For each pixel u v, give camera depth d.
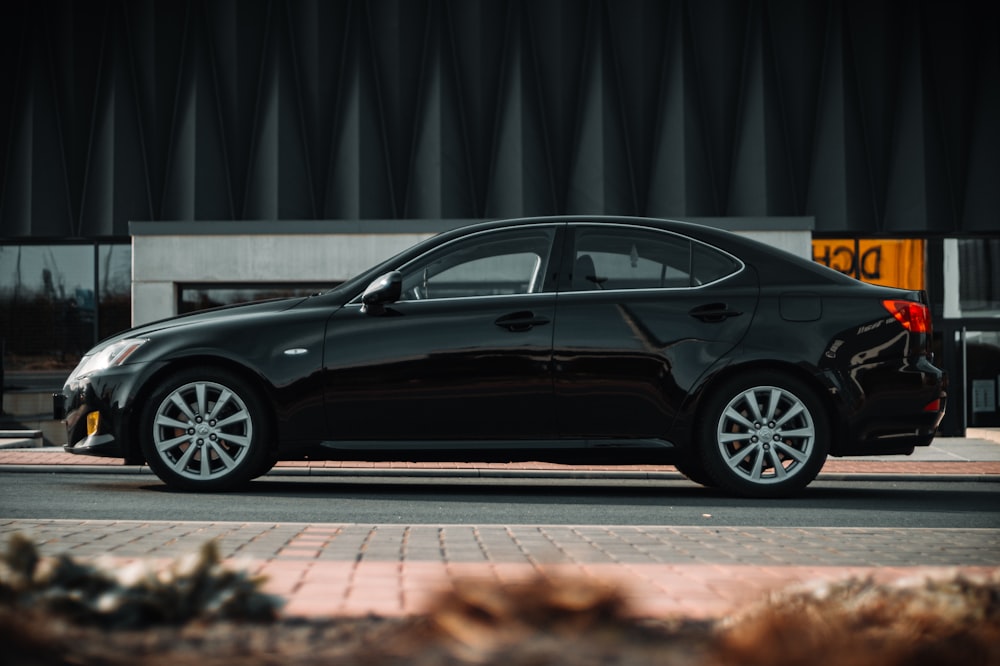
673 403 7.03
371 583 3.26
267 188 18.25
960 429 19.02
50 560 2.49
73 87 18.44
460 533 4.89
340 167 18.41
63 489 7.43
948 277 19.12
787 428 7.16
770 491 7.12
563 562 3.96
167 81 18.42
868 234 18.98
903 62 18.97
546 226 7.31
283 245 16.58
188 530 4.85
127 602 2.34
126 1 18.47
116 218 18.25
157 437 7.12
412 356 7.02
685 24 18.70
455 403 7.02
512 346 7.02
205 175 18.25
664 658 2.04
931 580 2.65
